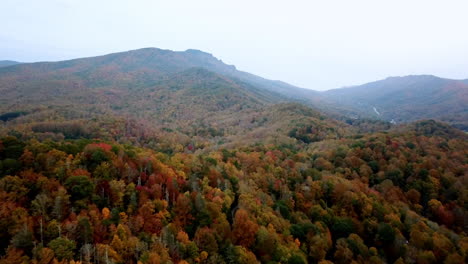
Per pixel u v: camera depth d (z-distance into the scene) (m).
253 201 67.06
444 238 62.28
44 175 54.12
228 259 49.78
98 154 62.41
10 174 51.78
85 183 52.88
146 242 46.38
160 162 73.94
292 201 75.25
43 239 42.97
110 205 54.28
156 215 53.22
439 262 58.31
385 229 64.88
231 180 78.56
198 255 48.03
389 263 60.97
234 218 60.75
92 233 45.16
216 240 52.62
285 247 53.84
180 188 65.94
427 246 61.28
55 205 46.84
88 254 40.12
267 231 56.44
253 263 48.91
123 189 56.84
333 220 70.12
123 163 64.94
